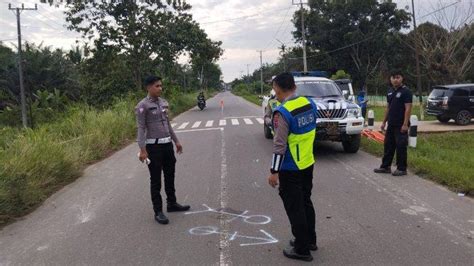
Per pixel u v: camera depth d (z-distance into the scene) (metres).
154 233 5.52
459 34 34.47
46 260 4.76
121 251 4.95
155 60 33.34
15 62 39.09
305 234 4.49
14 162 7.66
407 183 7.72
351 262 4.45
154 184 6.07
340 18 51.66
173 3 33.59
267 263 4.49
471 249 4.68
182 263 4.55
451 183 7.38
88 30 32.03
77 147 10.94
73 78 41.34
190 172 9.34
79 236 5.51
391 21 52.06
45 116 30.88
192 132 17.84
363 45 51.53
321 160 10.29
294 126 4.38
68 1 31.19
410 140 11.61
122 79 32.66
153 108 6.08
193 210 6.49
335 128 10.52
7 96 38.75
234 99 62.72
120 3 31.52
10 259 4.82
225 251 4.84
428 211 6.05
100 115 16.62
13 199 6.67
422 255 4.56
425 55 35.72
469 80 41.03
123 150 13.28
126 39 31.92
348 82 18.22
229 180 8.42
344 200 6.75
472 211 6.01
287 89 4.50
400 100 8.26
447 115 18.86
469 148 13.27
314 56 54.47
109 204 7.00
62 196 7.63
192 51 34.75
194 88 89.44
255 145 13.12
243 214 6.20
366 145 11.81
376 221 5.70
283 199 4.56
